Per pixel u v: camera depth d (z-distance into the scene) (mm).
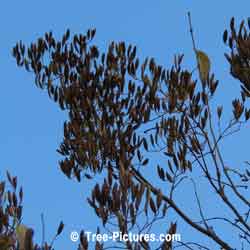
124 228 16281
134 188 16453
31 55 22766
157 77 21016
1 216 16156
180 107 20500
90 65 21969
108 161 20906
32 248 14953
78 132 21344
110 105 21359
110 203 16438
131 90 21375
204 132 20031
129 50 21797
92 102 21500
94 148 21062
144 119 20891
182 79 20703
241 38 20203
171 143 19984
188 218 18922
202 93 20359
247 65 20219
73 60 22281
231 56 20266
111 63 21781
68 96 21609
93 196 16500
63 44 22578
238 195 19188
